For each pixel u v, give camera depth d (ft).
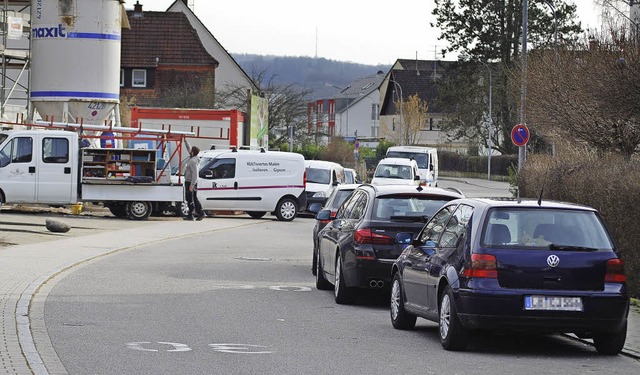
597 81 122.83
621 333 52.60
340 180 208.95
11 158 152.97
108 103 184.65
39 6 182.60
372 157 408.26
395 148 273.95
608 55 123.54
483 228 52.90
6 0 186.19
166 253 110.93
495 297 51.11
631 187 74.33
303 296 77.66
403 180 238.27
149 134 164.76
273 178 179.22
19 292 71.61
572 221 53.21
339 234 75.56
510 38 378.12
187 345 53.36
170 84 364.58
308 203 199.52
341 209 81.61
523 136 155.43
